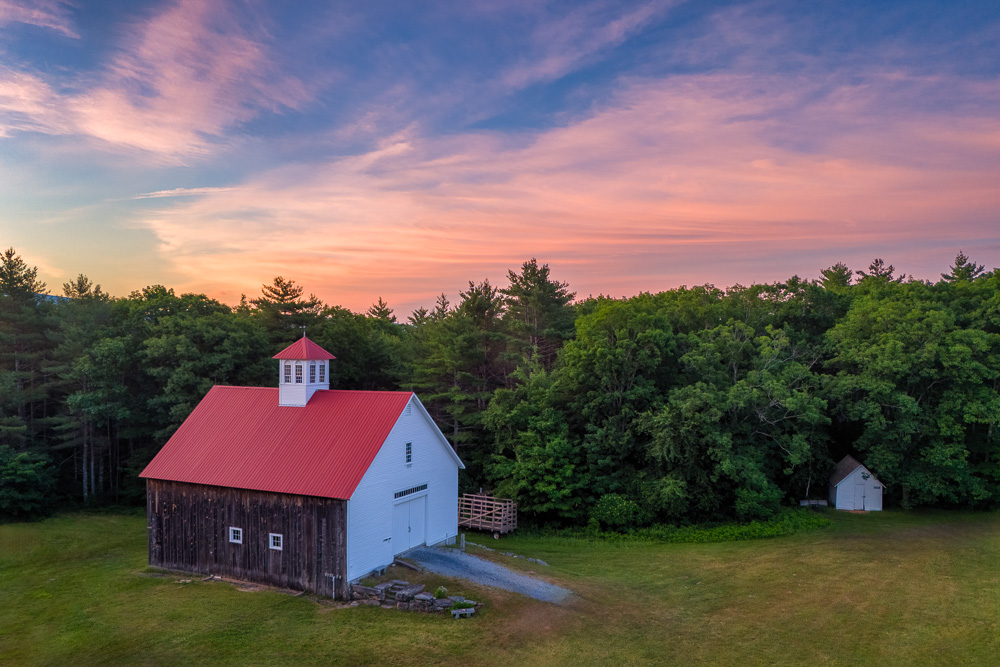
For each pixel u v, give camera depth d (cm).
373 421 2478
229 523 2406
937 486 3678
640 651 1780
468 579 2312
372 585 2184
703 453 3506
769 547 3034
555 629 1919
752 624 1997
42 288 4719
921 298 4856
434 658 1711
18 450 4053
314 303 5250
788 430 3856
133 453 4275
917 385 3869
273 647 1780
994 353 3956
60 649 1795
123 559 2811
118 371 4116
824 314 4609
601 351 3647
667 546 3134
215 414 2767
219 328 4353
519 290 4866
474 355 4353
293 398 2684
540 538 3338
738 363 4000
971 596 2236
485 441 4219
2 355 4172
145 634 1883
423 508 2700
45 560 2861
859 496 3881
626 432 3625
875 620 2022
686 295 5659
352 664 1675
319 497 2209
